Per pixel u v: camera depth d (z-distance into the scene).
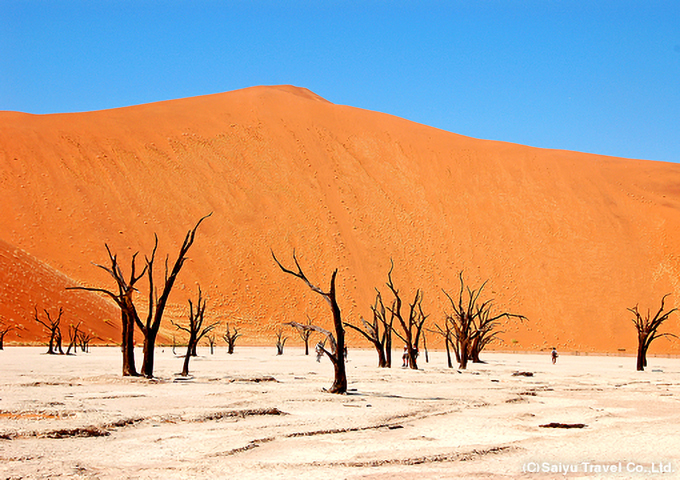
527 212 100.38
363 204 101.00
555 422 12.84
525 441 10.50
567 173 108.69
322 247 90.00
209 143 107.81
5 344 48.84
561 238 95.06
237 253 86.00
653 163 114.75
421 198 103.81
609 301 84.19
